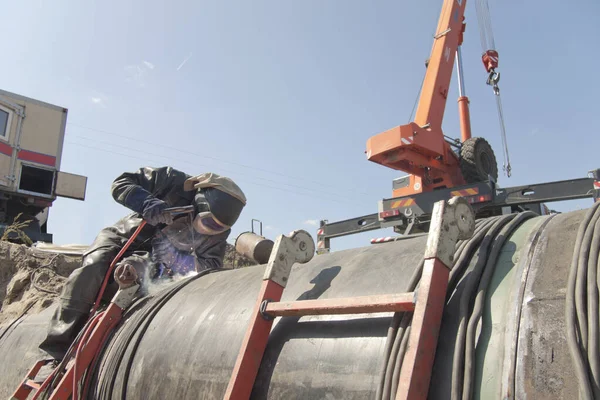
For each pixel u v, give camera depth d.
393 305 1.62
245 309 2.38
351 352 1.79
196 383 2.27
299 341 2.00
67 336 3.47
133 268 3.37
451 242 1.70
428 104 10.11
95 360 3.08
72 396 2.95
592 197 7.05
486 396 1.41
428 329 1.52
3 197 10.73
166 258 3.94
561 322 1.39
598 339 1.28
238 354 2.08
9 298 6.53
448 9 10.94
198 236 4.00
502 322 1.52
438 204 1.73
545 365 1.35
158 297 3.20
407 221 8.94
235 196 3.90
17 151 10.83
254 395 2.00
